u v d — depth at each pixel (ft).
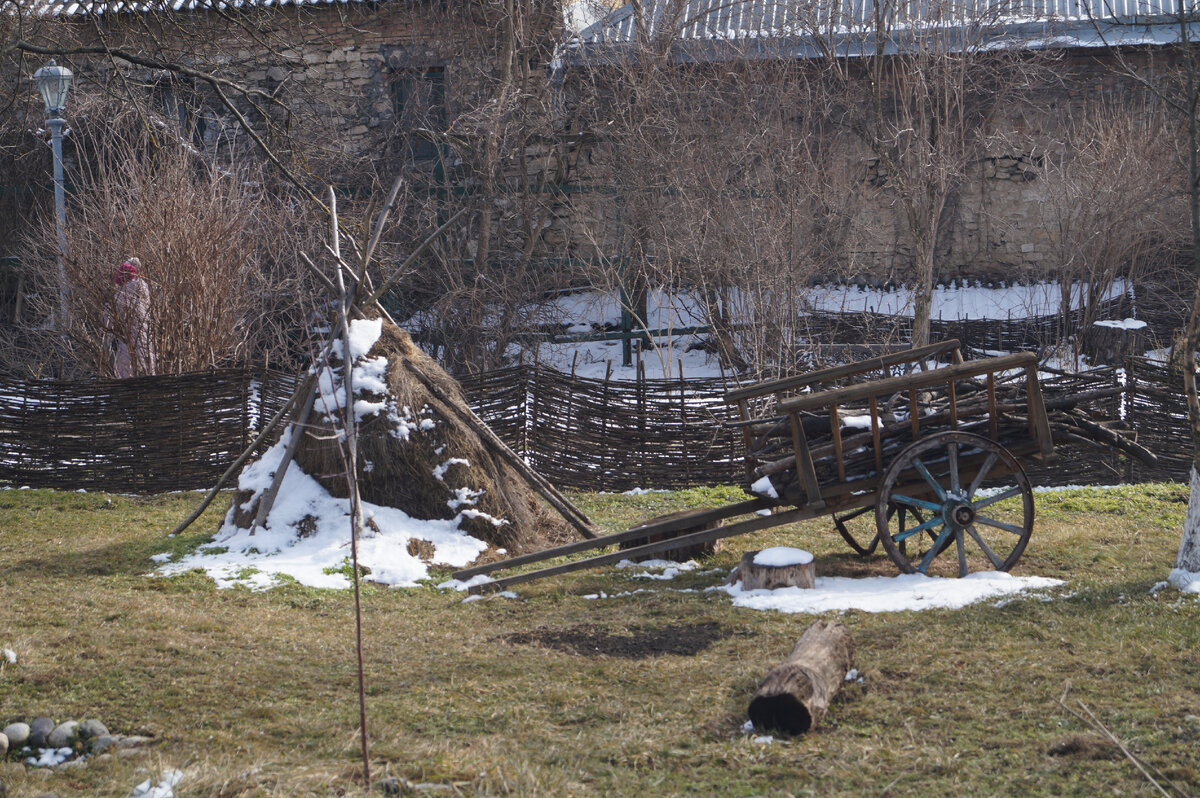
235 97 62.80
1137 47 73.15
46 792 13.50
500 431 38.93
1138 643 18.44
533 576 25.43
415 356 30.81
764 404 39.01
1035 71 72.28
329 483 29.22
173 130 48.03
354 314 30.83
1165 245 69.00
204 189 45.42
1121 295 67.72
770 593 23.61
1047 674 17.16
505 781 13.64
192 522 32.35
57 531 32.07
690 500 36.50
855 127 59.16
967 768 13.84
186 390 39.29
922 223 58.70
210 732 15.75
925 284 56.08
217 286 43.42
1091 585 22.50
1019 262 79.41
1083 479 37.32
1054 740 14.55
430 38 67.26
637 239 59.57
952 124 69.62
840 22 64.49
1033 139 74.49
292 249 50.67
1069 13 77.00
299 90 63.77
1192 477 22.72
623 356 68.85
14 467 39.73
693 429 38.78
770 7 69.97
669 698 17.11
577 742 15.28
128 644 20.15
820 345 48.11
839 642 17.30
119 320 41.86
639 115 61.16
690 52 63.72
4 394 39.63
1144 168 63.41
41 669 18.30
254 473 29.96
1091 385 37.63
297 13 39.91
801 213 52.47
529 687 17.89
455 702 17.16
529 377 39.04
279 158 32.89
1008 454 23.85
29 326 54.44
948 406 25.11
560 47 68.08
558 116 65.98
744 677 17.84
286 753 15.02
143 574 26.48
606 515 34.24
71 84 45.85
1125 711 15.39
